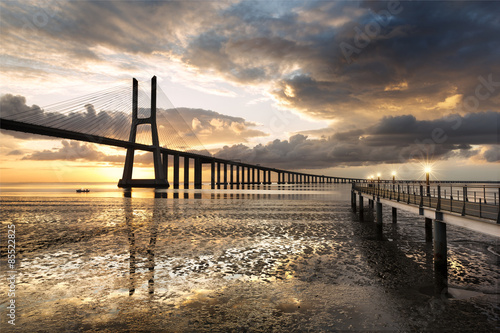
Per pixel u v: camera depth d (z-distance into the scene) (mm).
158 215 36375
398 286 12305
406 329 8992
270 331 8961
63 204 53438
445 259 14852
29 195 86875
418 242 20750
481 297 11156
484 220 10578
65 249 18953
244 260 16188
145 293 11719
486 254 17219
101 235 23562
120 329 9086
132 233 24312
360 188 39000
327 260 16156
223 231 25094
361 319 9586
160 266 15156
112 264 15570
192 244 20141
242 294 11586
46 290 12039
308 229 26109
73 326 9250
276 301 10945
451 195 13281
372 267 14859
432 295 11367
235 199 65938
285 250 18422
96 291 11930
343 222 30234
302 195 84188
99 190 120375
